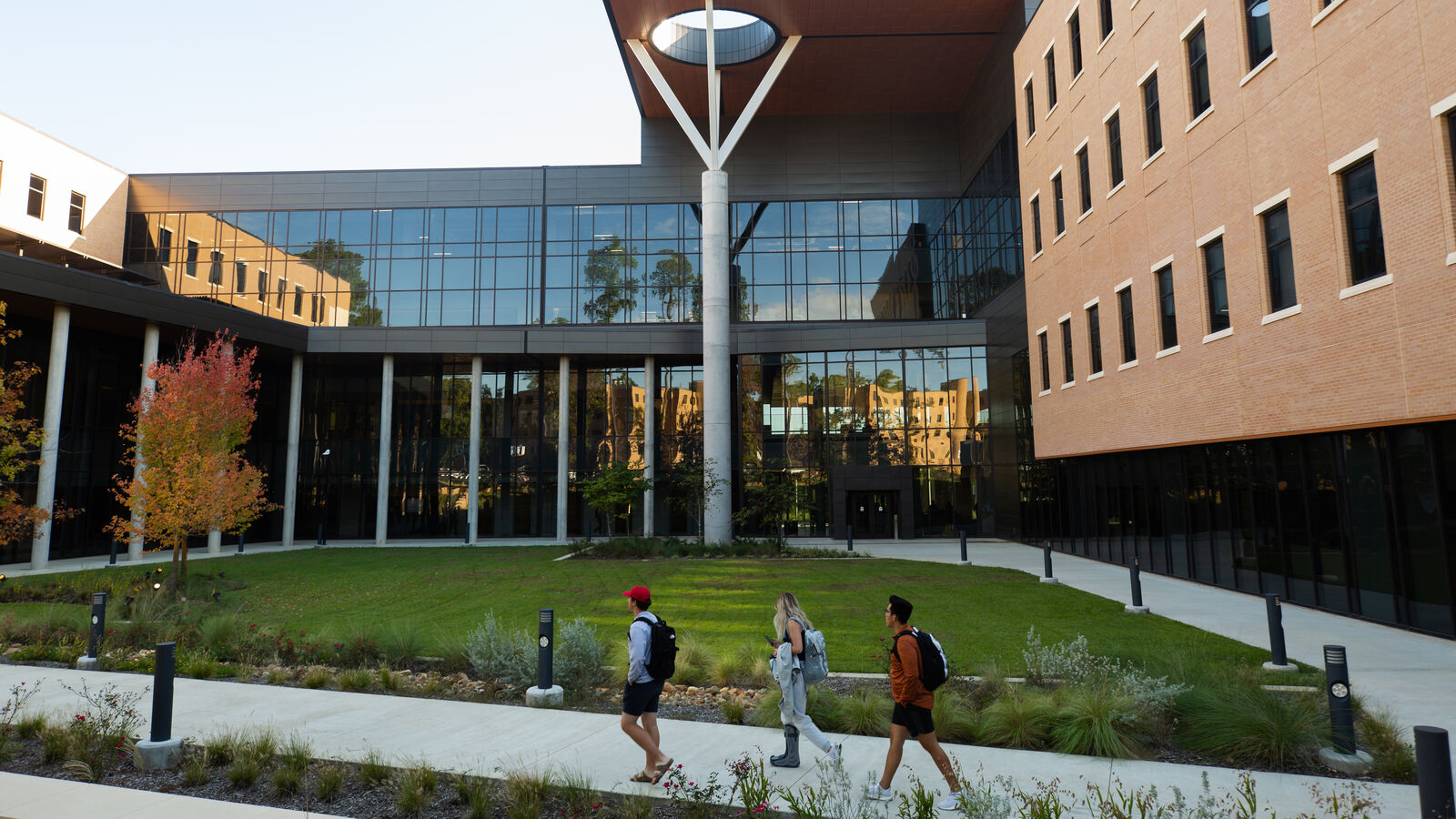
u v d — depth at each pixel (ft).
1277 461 55.72
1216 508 63.36
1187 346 62.75
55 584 65.05
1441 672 33.88
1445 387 38.93
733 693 31.78
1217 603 53.83
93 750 23.82
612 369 134.21
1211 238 59.31
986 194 122.52
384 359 122.42
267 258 135.95
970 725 25.39
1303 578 52.80
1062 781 21.13
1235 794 20.03
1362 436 47.62
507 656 33.91
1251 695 25.21
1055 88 90.68
